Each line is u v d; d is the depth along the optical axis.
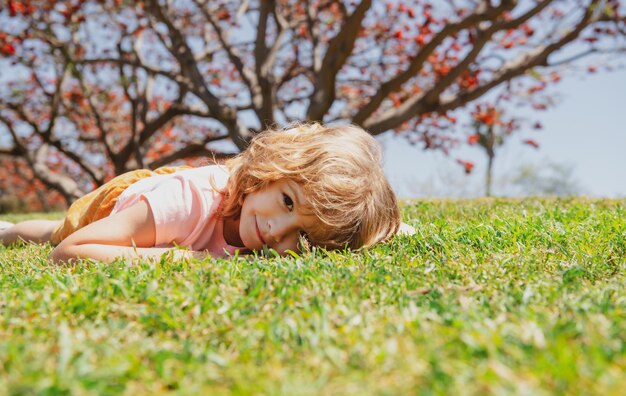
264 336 1.23
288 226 2.31
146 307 1.43
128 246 2.42
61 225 3.26
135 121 11.73
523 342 1.06
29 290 1.59
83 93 11.96
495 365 0.92
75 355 1.10
